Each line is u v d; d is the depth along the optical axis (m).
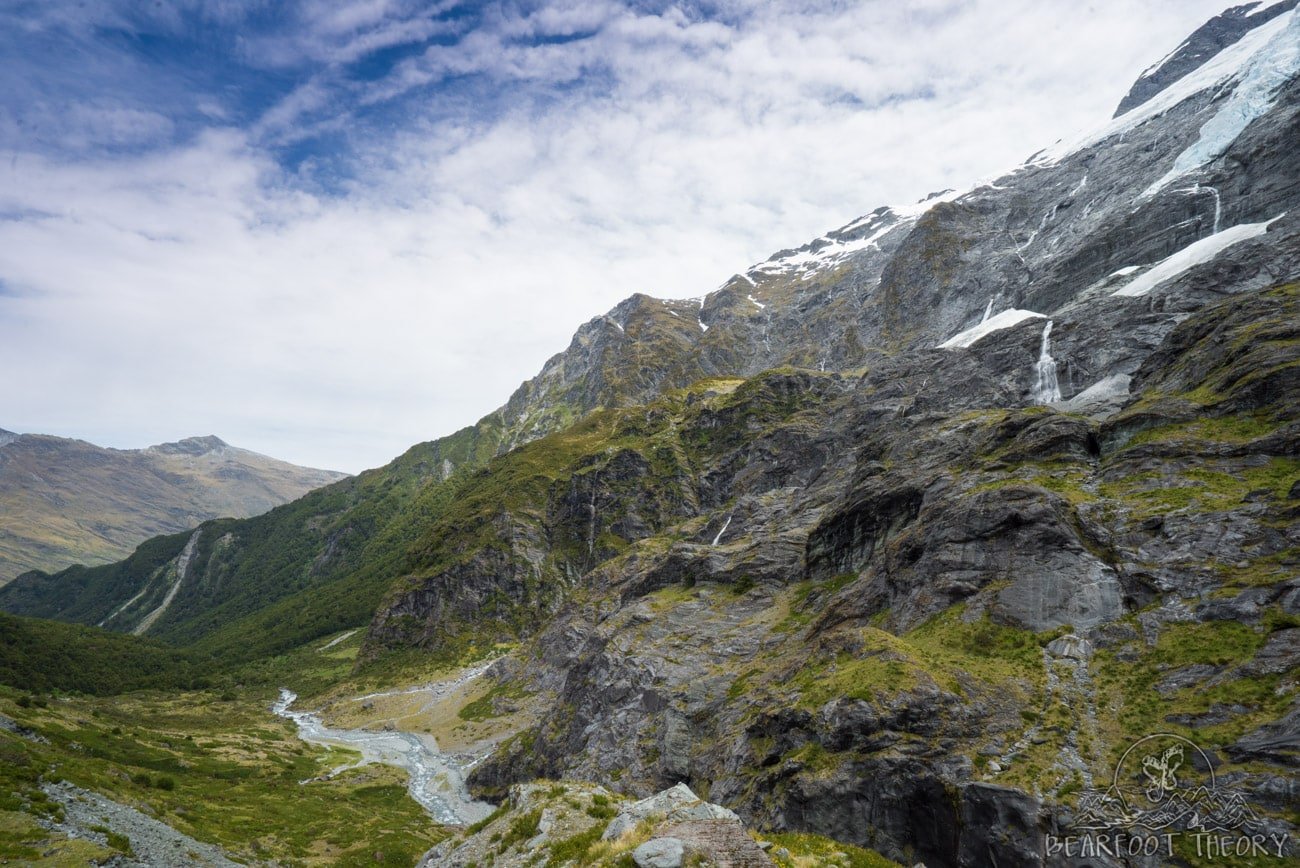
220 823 70.88
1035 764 36.69
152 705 174.38
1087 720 38.47
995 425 77.06
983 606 51.62
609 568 156.88
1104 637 44.00
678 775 63.84
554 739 92.94
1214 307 70.56
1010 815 34.53
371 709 161.75
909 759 40.44
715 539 134.62
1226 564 42.84
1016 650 46.34
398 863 69.69
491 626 198.88
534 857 30.19
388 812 91.62
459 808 95.81
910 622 56.44
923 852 37.69
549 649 147.00
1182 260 108.88
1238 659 36.66
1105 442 62.25
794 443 168.12
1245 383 54.84
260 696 198.12
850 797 41.66
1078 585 47.69
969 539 57.25
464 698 152.62
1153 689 38.38
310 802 91.50
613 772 72.44
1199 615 41.03
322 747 132.38
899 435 94.62
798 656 67.81
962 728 41.16
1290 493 43.75
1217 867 28.20
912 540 63.97
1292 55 138.00
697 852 22.52
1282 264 83.12
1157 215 130.38
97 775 66.31
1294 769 29.33
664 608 101.50
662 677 81.12
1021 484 57.81
